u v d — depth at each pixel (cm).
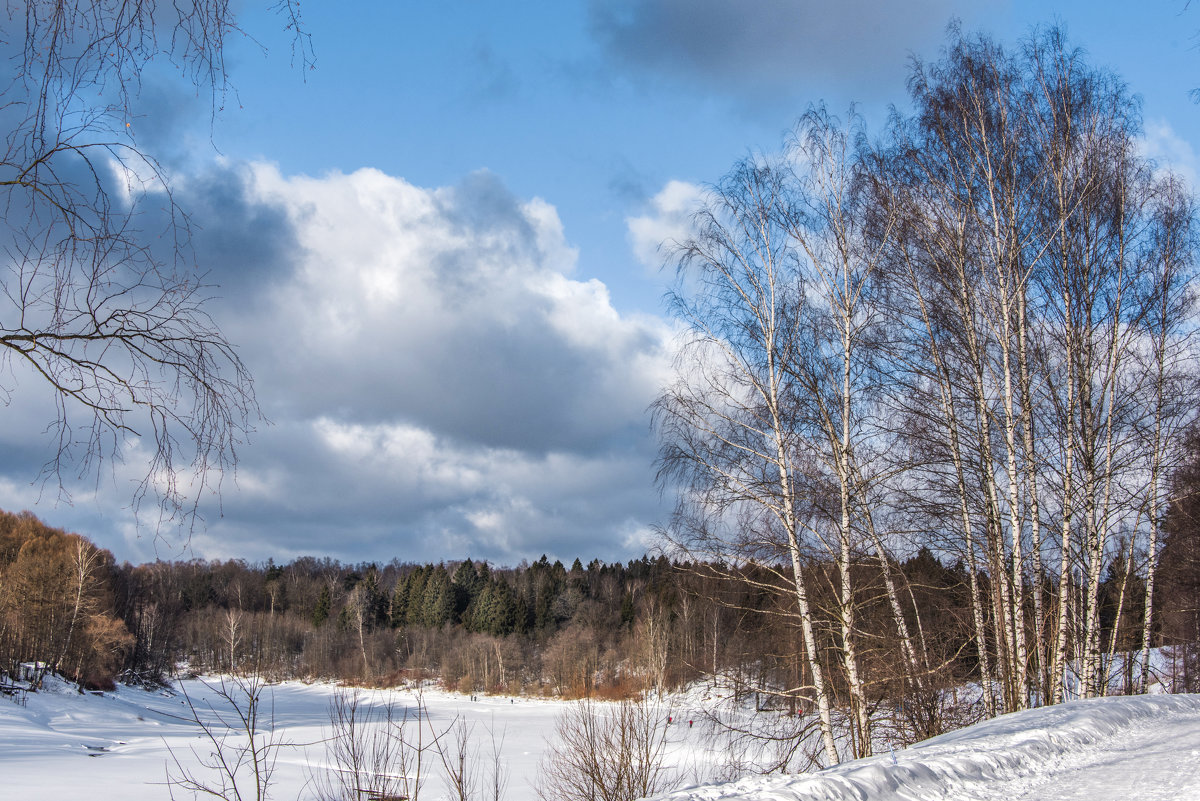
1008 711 1398
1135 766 776
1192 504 1672
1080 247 1498
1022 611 1435
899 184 1505
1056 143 1505
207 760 2881
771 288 1345
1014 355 1522
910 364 1474
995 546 1433
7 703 4153
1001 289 1457
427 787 1798
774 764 1255
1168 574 1988
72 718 4141
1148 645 1919
